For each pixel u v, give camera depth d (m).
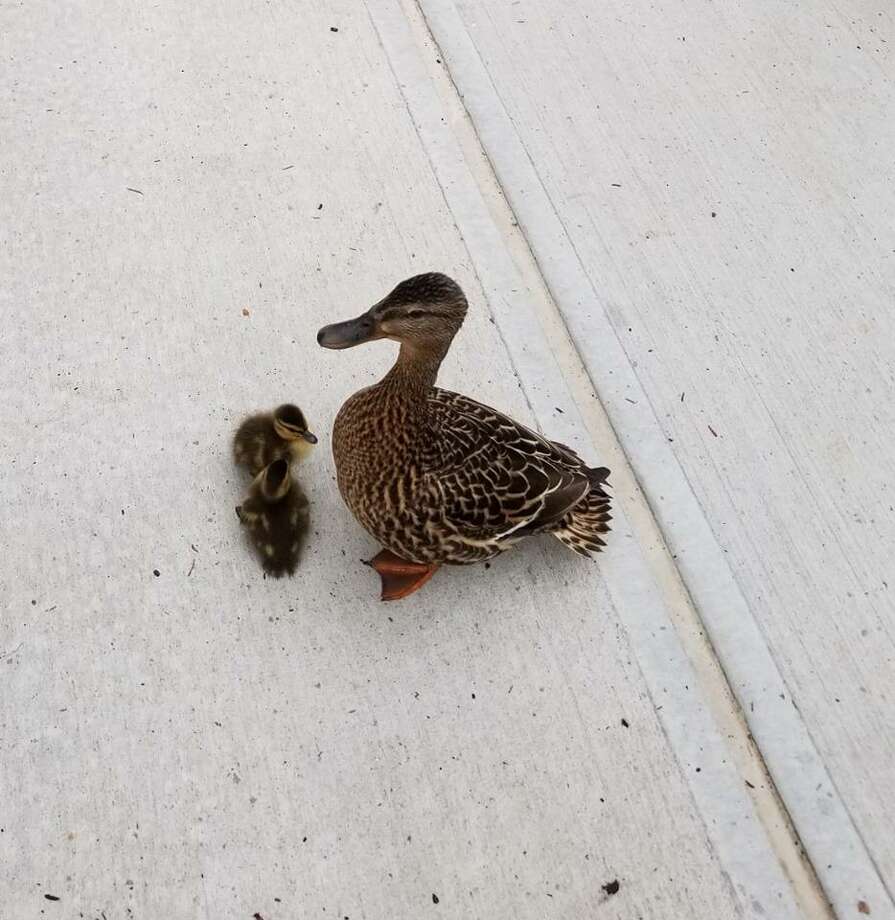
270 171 1.23
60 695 0.88
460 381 1.11
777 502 1.07
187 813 0.84
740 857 0.87
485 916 0.82
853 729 0.94
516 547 1.01
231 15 1.36
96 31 1.32
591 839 0.86
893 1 1.51
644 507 1.06
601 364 1.15
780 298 1.22
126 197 1.19
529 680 0.93
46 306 1.10
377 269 1.17
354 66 1.34
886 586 1.03
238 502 1.00
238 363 1.09
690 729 0.93
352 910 0.81
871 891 0.86
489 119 1.32
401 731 0.90
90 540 0.96
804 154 1.34
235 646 0.92
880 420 1.14
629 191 1.29
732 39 1.45
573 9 1.45
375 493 0.89
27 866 0.81
